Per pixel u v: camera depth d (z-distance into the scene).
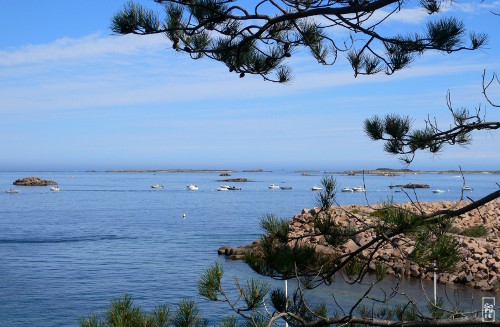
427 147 6.99
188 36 7.52
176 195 162.50
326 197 6.47
